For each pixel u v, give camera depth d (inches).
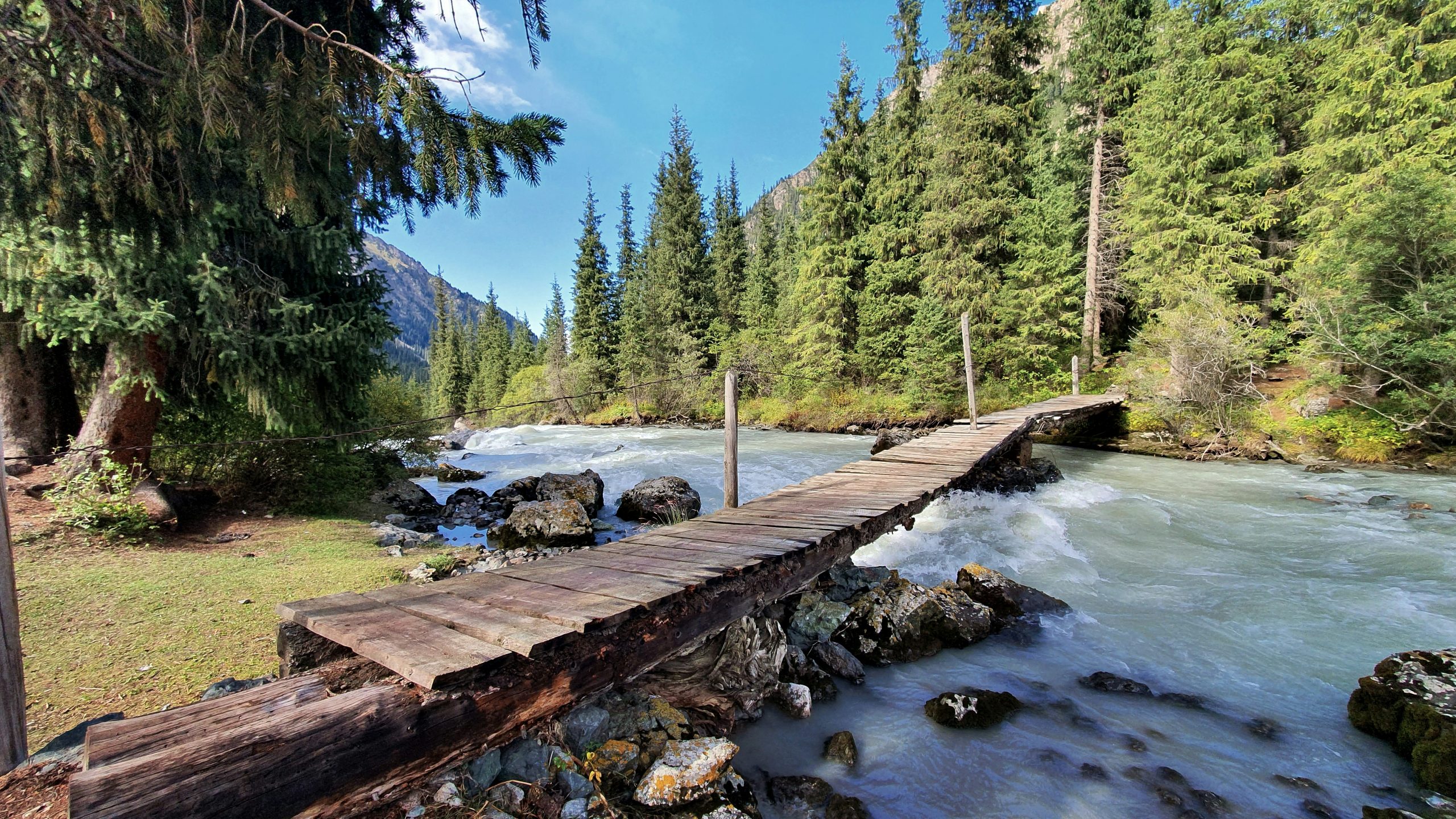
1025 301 760.3
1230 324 571.2
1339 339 502.0
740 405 1139.3
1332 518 325.7
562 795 101.2
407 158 126.6
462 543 313.6
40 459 270.5
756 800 114.9
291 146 116.0
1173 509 354.6
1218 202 644.7
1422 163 474.0
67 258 199.8
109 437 257.9
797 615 193.2
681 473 520.1
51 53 101.8
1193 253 660.7
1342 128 562.6
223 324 243.3
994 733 140.3
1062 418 552.4
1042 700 155.0
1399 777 122.6
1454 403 439.8
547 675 98.7
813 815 111.3
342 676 90.0
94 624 157.0
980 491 398.6
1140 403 631.2
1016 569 258.1
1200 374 566.3
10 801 78.6
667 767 112.0
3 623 78.3
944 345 809.5
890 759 130.4
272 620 164.7
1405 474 432.1
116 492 238.5
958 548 285.0
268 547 246.8
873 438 802.8
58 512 226.4
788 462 566.9
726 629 155.6
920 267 859.4
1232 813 112.0
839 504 232.5
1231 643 186.2
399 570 222.2
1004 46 776.9
